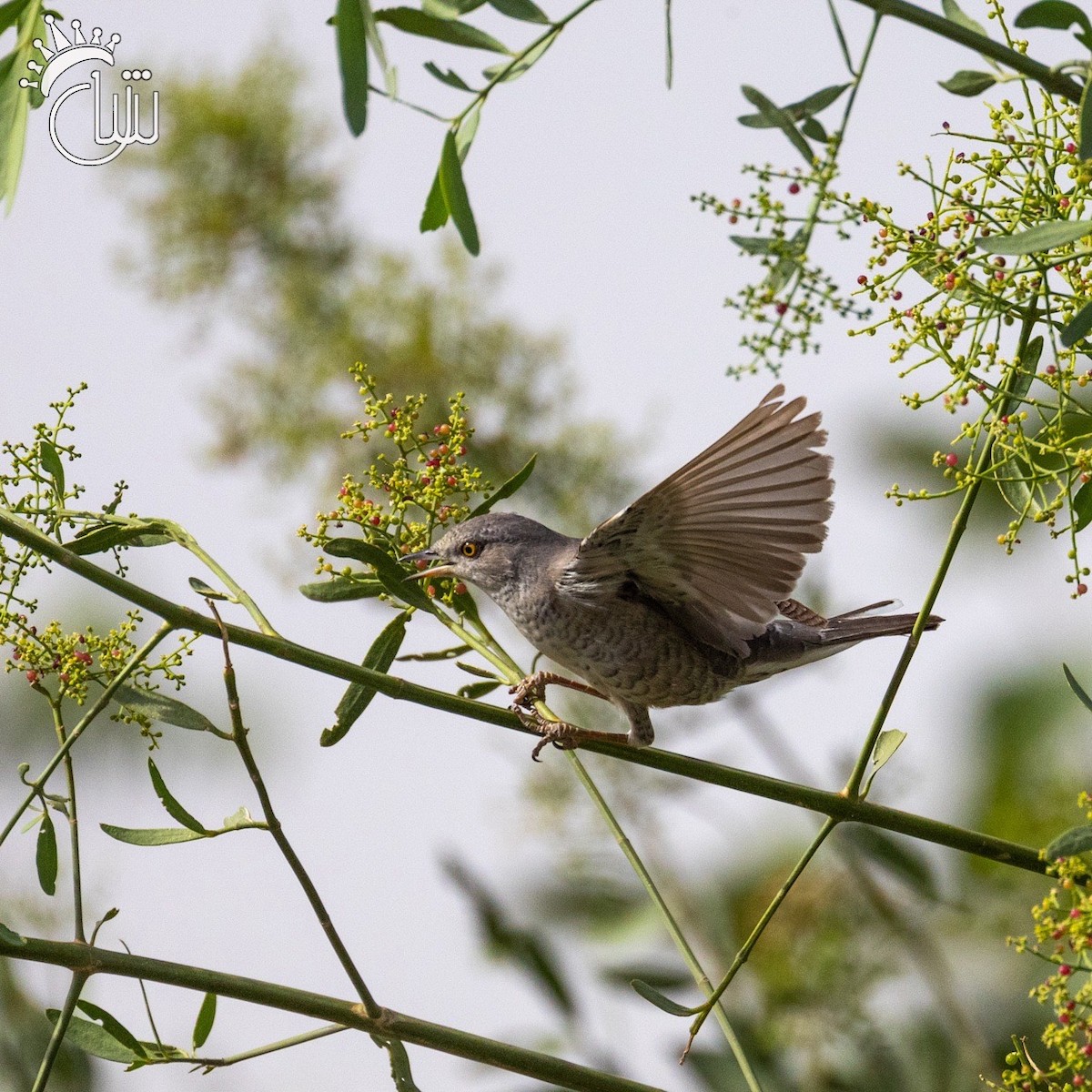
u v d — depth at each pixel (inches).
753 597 388.8
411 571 376.5
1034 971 401.7
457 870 392.5
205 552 325.1
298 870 291.9
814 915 432.5
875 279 290.2
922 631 310.3
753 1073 298.7
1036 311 285.9
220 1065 293.4
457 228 283.3
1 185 252.4
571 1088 295.4
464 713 328.2
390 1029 292.5
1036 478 284.0
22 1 258.1
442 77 284.0
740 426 322.7
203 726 295.0
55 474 321.1
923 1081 397.1
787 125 304.7
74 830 291.9
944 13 296.0
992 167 286.0
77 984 281.4
